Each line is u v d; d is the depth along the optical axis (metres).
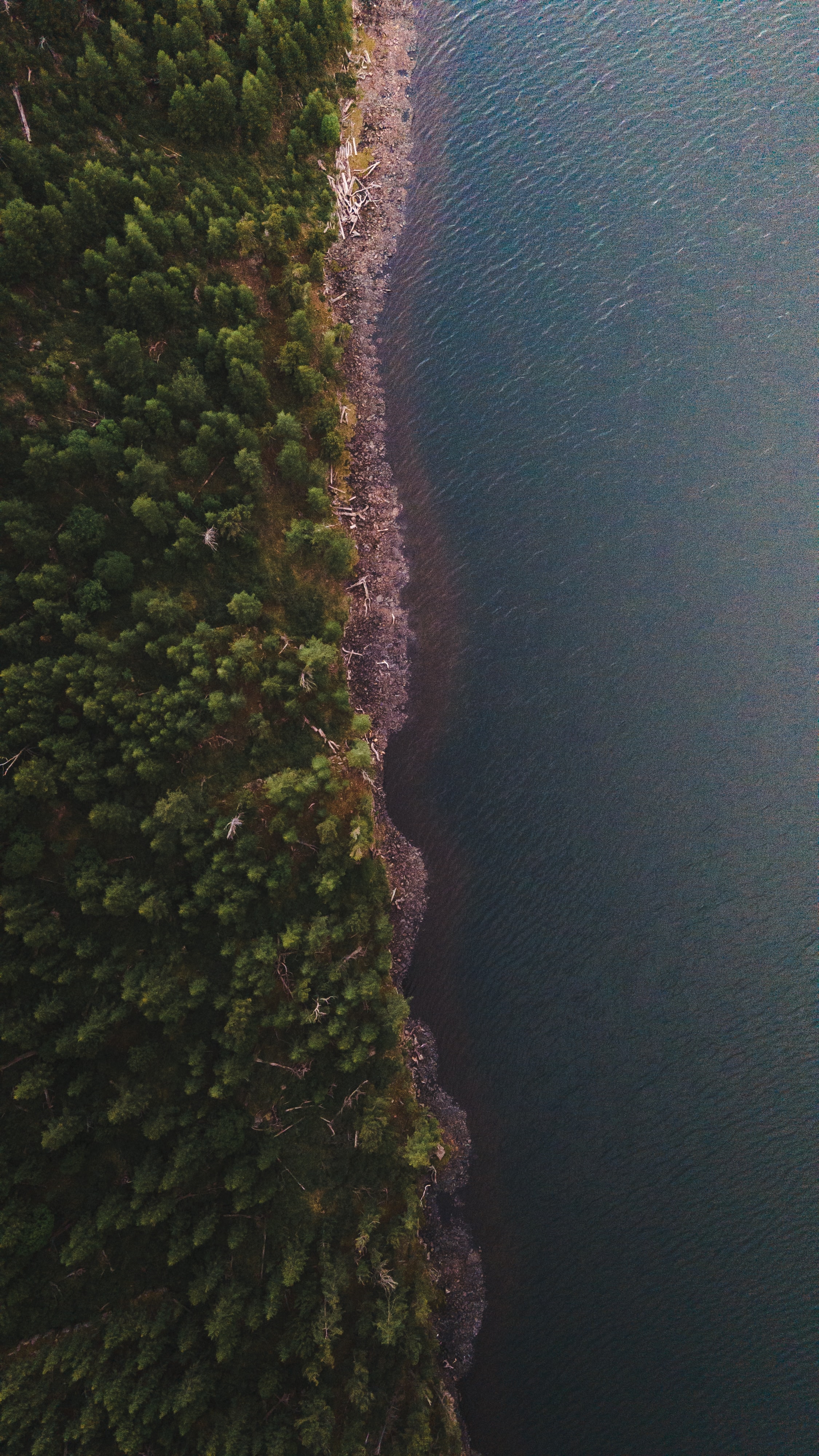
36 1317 45.31
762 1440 53.47
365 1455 45.44
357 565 67.50
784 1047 60.38
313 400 65.56
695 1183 57.91
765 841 64.44
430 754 65.19
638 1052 60.28
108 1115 47.47
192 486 57.88
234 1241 48.16
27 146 52.75
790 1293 55.75
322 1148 52.53
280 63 69.62
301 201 69.50
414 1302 51.41
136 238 55.75
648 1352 54.94
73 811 50.25
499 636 68.25
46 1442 41.50
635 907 63.00
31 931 46.88
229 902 51.66
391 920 60.88
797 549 70.69
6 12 54.69
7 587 49.34
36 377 51.53
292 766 57.22
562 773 65.50
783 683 67.62
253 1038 51.38
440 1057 59.53
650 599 69.56
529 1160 58.09
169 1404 44.19
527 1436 53.41
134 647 52.56
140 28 61.69
